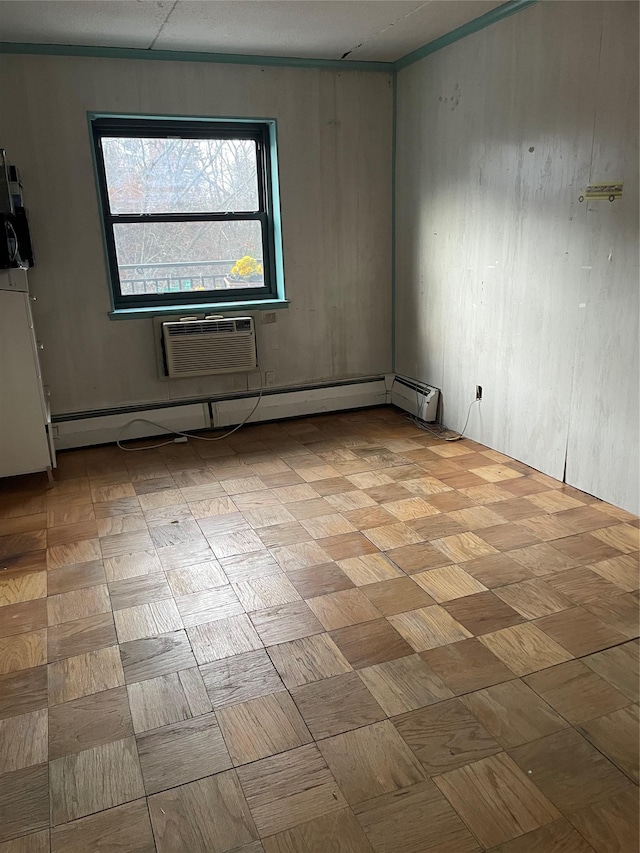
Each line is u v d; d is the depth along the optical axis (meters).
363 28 3.60
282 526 3.01
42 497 3.43
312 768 1.64
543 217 3.25
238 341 4.33
